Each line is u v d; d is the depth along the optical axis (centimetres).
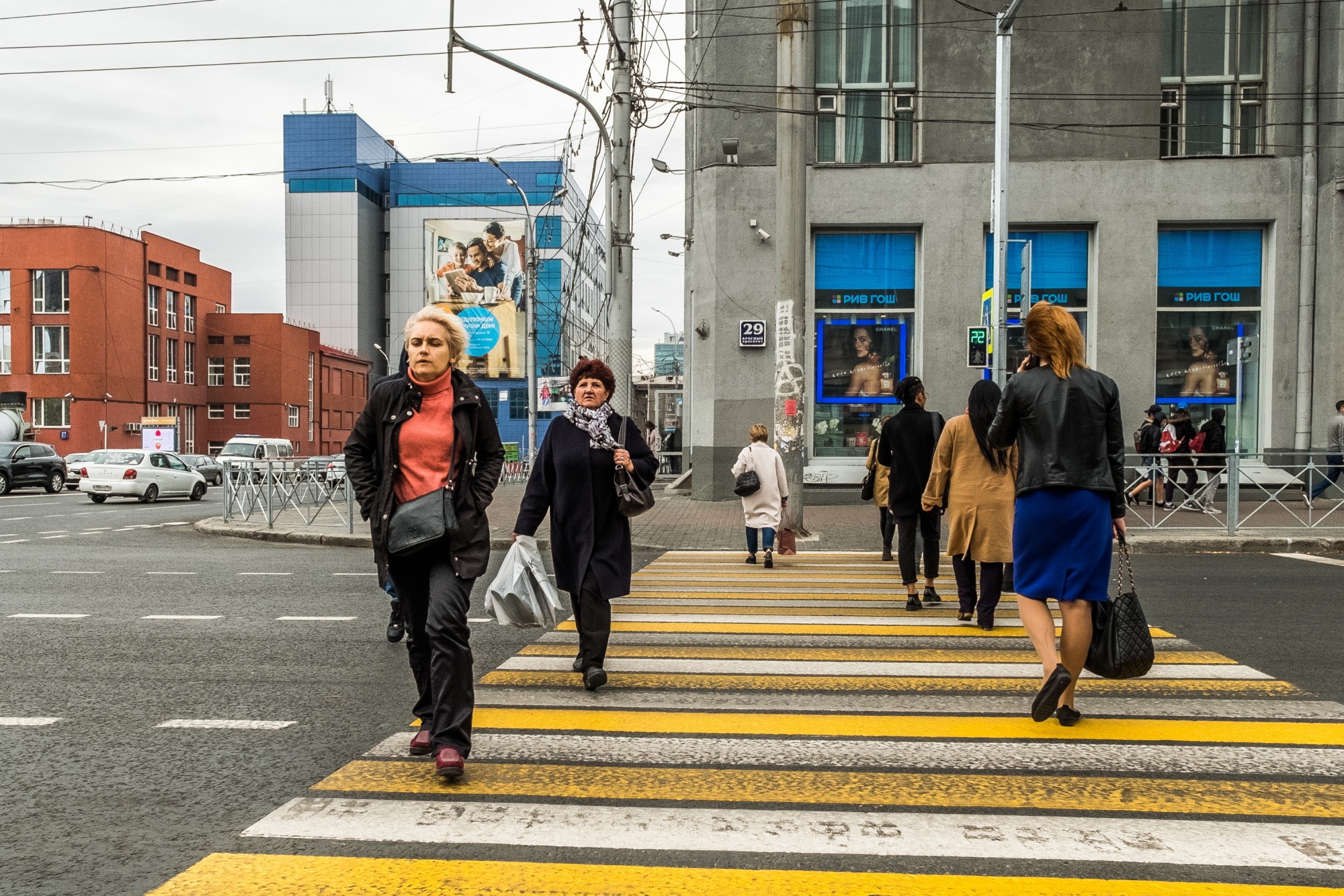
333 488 1648
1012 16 1425
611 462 533
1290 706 499
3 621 773
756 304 1952
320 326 9294
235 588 966
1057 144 1902
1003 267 1448
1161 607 819
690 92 1956
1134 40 1894
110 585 994
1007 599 856
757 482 1098
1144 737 443
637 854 316
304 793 376
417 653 419
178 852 321
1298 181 1878
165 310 6588
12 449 3111
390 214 9531
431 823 343
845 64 1955
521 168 9400
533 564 483
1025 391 468
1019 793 373
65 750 434
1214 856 315
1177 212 1889
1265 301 1909
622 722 470
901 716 481
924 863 310
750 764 407
